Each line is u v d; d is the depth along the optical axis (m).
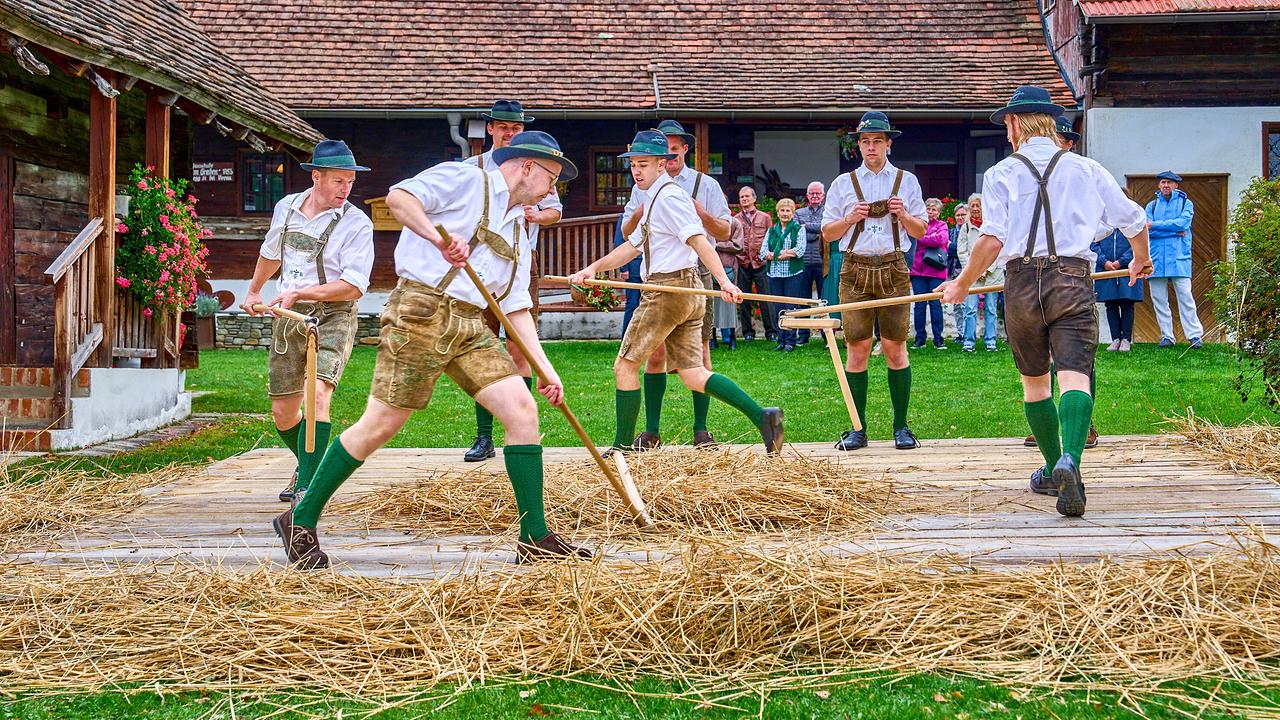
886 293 6.96
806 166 19.48
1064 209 5.02
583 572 3.59
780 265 13.86
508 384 4.23
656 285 6.25
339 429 8.98
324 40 18.55
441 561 4.31
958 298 5.46
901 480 5.89
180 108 9.84
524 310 4.39
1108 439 7.23
